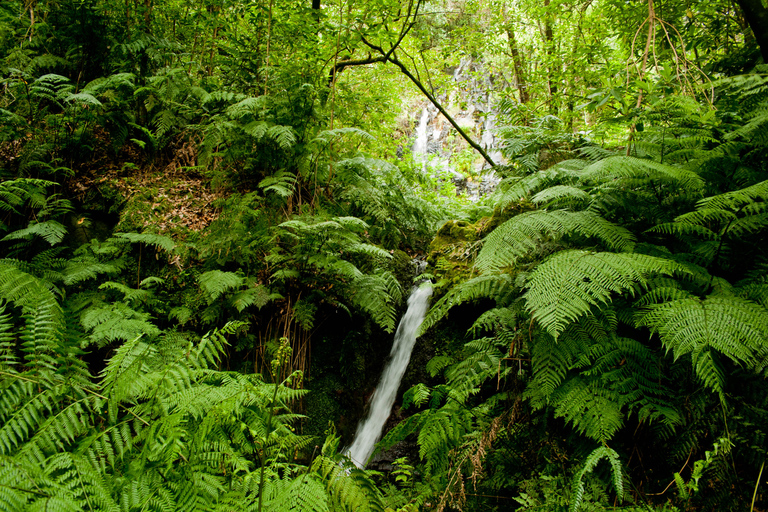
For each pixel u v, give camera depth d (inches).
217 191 156.6
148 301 120.8
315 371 138.7
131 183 150.9
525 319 86.7
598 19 194.9
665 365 73.0
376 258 152.2
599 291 66.0
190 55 183.8
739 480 61.6
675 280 74.5
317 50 174.2
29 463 51.1
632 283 73.0
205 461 64.7
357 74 253.3
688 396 68.5
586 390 72.2
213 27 175.9
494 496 81.7
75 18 152.5
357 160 155.3
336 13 214.7
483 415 87.7
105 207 145.6
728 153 77.5
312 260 124.5
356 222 124.3
